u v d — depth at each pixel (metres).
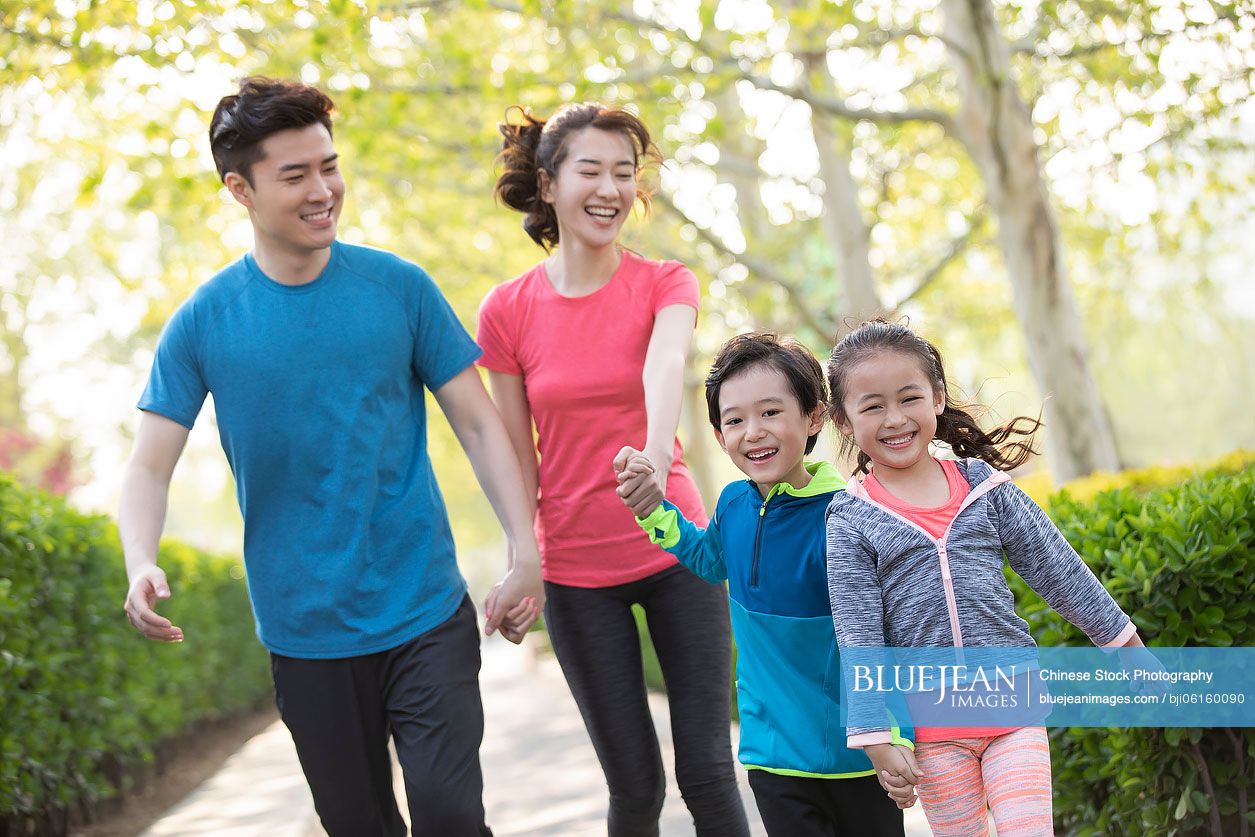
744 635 7.15
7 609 11.72
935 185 33.31
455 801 7.01
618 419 8.20
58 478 49.78
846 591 6.65
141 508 7.30
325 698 7.25
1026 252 21.14
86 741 14.80
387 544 7.32
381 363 7.36
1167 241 25.36
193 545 26.58
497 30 27.09
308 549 7.22
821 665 6.89
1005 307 36.91
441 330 7.68
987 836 6.64
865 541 6.72
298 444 7.20
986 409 7.75
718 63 21.67
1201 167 22.03
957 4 20.42
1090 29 20.05
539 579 7.62
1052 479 21.61
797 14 19.92
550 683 31.83
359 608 7.22
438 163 24.05
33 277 52.34
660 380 7.83
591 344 8.22
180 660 21.61
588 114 8.18
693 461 38.09
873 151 29.47
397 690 7.27
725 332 36.06
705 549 7.49
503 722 24.06
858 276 26.16
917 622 6.61
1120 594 8.65
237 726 29.47
